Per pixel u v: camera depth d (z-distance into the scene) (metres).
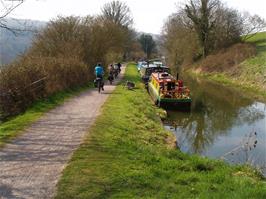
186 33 65.44
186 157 11.06
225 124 22.12
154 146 12.62
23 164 9.03
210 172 9.76
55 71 21.67
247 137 18.75
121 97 22.14
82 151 10.12
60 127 13.03
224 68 52.75
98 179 8.18
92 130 12.63
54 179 8.11
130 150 10.73
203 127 21.11
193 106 28.44
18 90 16.14
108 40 41.94
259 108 28.06
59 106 17.58
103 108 17.61
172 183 8.45
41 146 10.59
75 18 34.03
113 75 35.19
